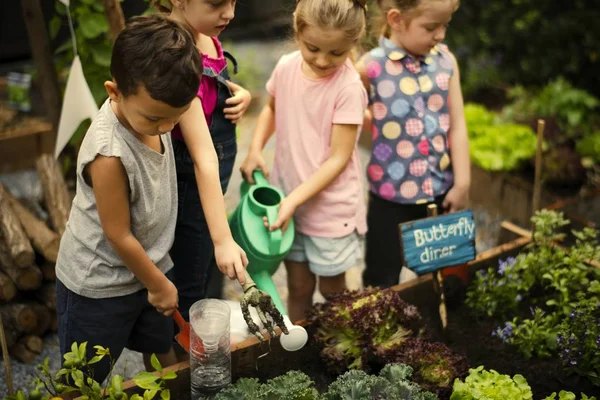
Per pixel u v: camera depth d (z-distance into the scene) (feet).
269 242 8.65
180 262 9.04
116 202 6.89
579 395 8.36
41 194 13.44
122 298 7.72
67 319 7.79
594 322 8.52
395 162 9.93
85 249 7.43
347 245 9.50
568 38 18.11
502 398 7.50
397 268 10.61
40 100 15.96
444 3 9.14
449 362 8.12
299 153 9.26
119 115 6.82
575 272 9.41
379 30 10.14
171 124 6.62
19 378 9.73
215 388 7.73
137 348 8.61
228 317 7.69
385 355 8.29
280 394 7.38
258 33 23.95
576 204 12.70
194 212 8.75
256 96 18.44
